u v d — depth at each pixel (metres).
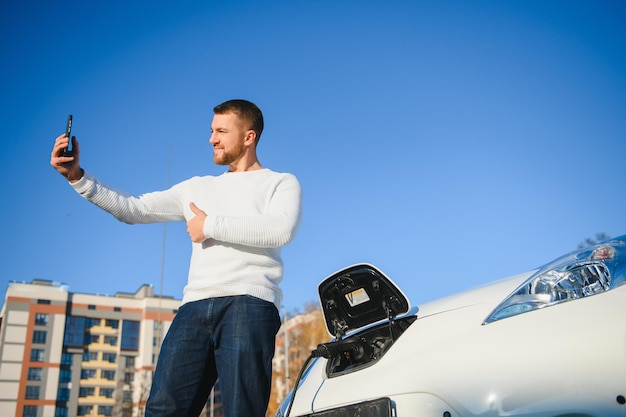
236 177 1.81
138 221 1.78
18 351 87.06
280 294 1.67
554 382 1.26
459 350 1.45
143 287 100.75
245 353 1.49
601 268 1.38
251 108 1.88
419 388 1.46
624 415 1.16
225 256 1.60
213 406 69.31
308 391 1.81
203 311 1.55
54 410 85.56
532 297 1.44
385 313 1.81
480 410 1.33
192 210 1.62
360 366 1.69
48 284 96.81
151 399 1.54
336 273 1.88
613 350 1.23
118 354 93.12
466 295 1.68
